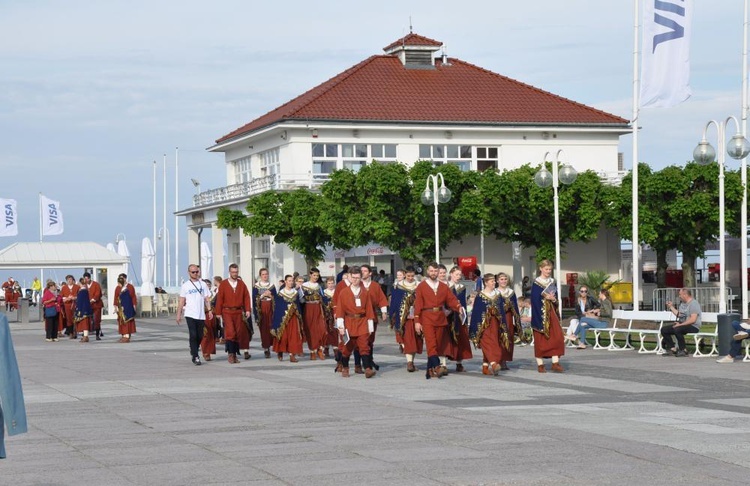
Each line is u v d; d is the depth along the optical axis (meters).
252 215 58.09
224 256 70.88
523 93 68.31
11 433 8.53
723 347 24.78
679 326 26.66
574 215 57.16
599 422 13.87
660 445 11.80
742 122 28.17
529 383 20.03
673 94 29.55
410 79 67.50
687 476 10.00
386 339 36.84
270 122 62.69
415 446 11.99
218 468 10.80
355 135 62.81
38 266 57.47
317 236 55.25
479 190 54.25
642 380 20.42
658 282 58.38
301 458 11.31
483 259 58.09
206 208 70.25
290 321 27.06
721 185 28.02
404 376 22.11
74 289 42.28
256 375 22.77
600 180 58.72
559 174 33.50
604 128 66.81
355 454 11.51
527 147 66.12
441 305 21.62
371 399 17.36
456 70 69.38
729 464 10.62
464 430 13.23
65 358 29.50
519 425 13.61
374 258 60.25
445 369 21.77
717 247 62.25
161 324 54.22
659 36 29.66
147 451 12.02
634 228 32.72
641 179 56.06
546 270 22.39
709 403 16.20
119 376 22.80
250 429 13.72
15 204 71.50
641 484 9.65
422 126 63.38
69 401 17.59
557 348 22.31
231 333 27.12
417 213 51.75
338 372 23.14
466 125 64.19
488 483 9.79
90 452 12.04
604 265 66.88
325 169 62.50
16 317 66.00
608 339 32.53
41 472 10.80
